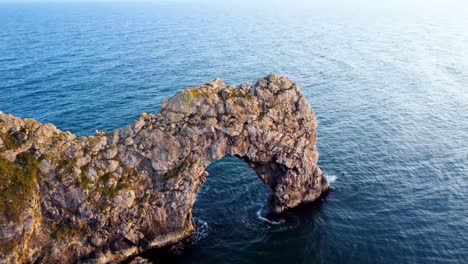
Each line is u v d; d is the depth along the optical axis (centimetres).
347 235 4150
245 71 10844
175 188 3969
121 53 12988
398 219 4409
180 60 12100
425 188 5041
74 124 6819
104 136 3909
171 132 3950
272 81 4372
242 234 4184
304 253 3909
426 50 14525
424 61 12581
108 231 3806
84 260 3719
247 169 5459
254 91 4294
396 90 9325
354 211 4556
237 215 4472
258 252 3934
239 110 4131
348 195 4862
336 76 10550
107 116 7206
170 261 3822
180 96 4022
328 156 5850
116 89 8831
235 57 12756
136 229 3916
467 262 3769
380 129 6919
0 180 3391
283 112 4350
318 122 7212
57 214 3631
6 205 3347
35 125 3672
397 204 4691
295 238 4119
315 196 4725
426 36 18300
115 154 3866
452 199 4806
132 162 3891
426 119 7450
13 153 3500
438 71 11238
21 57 11781
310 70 11169
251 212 4531
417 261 3775
